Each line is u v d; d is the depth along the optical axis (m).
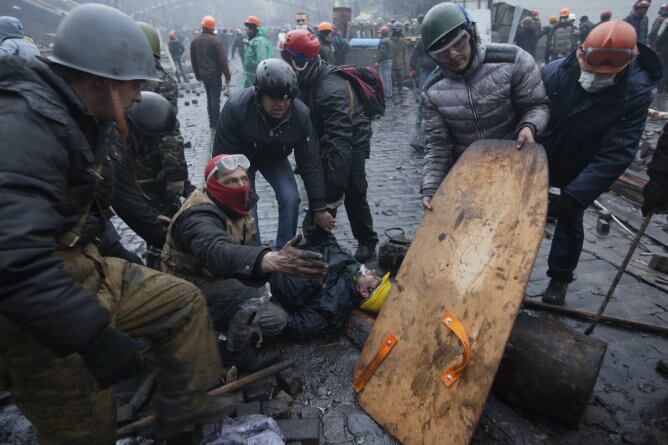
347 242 4.16
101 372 1.21
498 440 2.00
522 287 1.88
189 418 1.62
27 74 1.16
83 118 1.26
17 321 1.05
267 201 5.25
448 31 2.21
